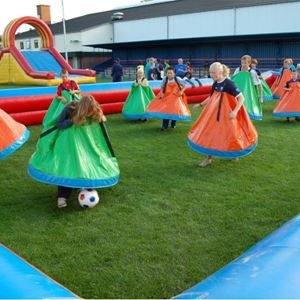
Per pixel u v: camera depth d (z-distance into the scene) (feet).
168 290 9.90
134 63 111.86
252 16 89.30
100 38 122.62
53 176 13.92
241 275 6.29
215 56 97.50
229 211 14.32
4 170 19.29
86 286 10.04
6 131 16.67
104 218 13.82
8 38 74.90
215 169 19.24
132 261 11.14
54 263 11.06
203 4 110.73
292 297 5.61
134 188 16.63
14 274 6.40
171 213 14.19
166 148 23.35
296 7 82.69
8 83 75.36
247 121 19.02
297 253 6.81
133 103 31.58
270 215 13.98
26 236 12.55
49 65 77.46
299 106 31.04
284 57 86.53
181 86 27.73
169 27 105.50
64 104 25.41
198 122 19.56
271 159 20.93
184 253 11.54
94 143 14.78
